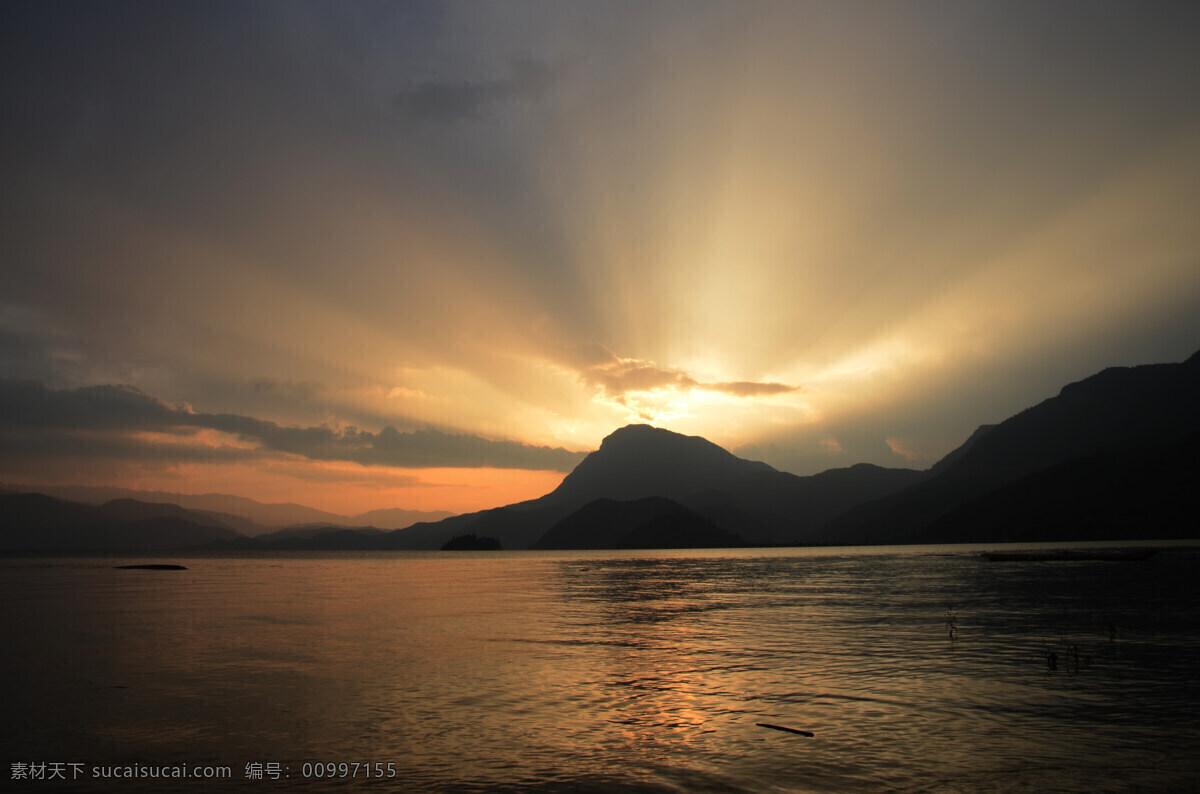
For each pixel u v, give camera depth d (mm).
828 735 19391
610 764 17203
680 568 147000
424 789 15750
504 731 20094
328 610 57625
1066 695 23594
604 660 31781
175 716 22000
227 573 137875
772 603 61250
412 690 25500
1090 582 71938
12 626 46125
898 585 78375
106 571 146750
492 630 43531
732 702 23328
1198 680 25703
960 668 28500
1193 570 86625
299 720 21422
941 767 16781
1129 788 15406
